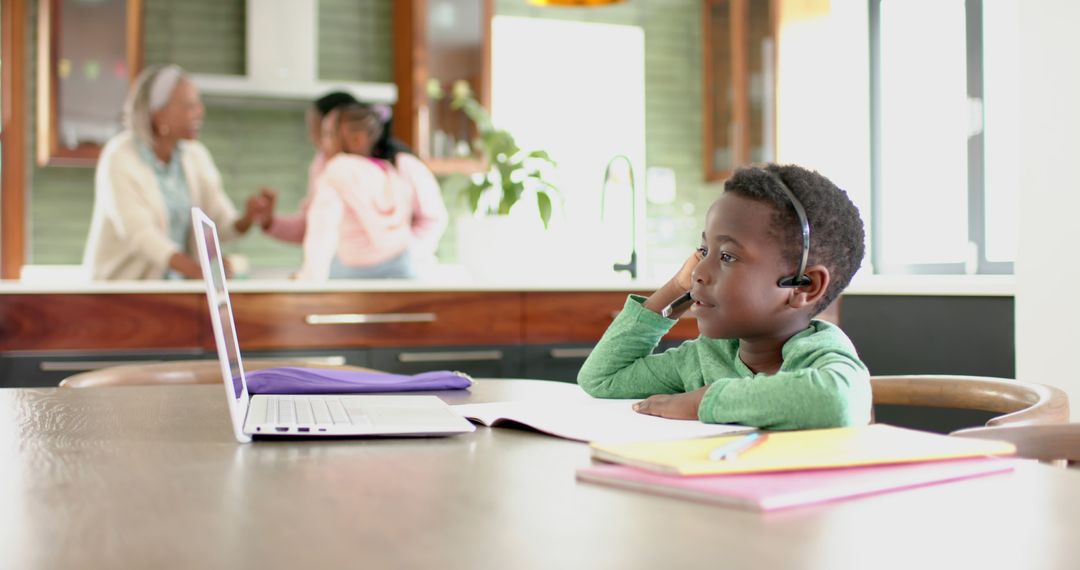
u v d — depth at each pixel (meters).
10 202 5.09
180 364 1.96
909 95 4.67
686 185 6.14
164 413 1.18
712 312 1.09
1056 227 2.58
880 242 4.82
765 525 0.58
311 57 5.26
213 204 4.16
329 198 3.50
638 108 6.09
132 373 1.90
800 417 0.93
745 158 5.25
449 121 5.20
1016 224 2.70
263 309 3.07
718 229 1.07
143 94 3.66
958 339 2.88
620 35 6.07
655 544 0.54
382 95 5.32
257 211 4.20
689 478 0.68
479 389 1.52
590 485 0.71
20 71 5.09
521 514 0.61
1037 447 1.04
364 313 3.16
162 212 3.69
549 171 5.73
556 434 0.95
